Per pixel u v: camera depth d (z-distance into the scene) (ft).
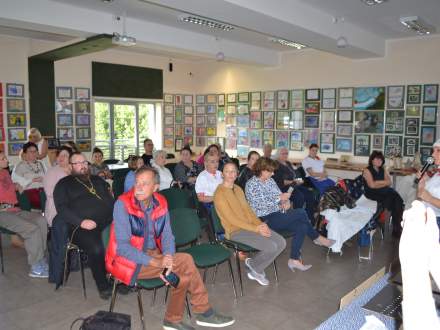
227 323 8.83
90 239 10.07
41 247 11.57
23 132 23.07
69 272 11.57
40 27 15.58
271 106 26.91
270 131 27.12
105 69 26.05
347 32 18.52
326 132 24.64
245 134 28.43
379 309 4.63
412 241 3.45
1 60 21.95
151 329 8.77
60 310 9.53
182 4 12.73
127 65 27.12
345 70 23.63
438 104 20.66
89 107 25.59
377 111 22.67
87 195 10.86
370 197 16.20
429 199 9.76
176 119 30.42
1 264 11.93
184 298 8.41
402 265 3.49
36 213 12.23
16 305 9.77
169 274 7.94
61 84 24.29
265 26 15.53
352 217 13.48
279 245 10.67
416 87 21.26
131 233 8.30
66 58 22.68
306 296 10.51
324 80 24.48
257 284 11.22
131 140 28.76
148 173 8.35
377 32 20.36
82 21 16.14
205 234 15.56
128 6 15.98
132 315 9.37
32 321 9.01
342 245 14.49
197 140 31.45
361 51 20.51
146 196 8.32
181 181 17.31
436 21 17.78
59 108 24.31
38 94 23.12
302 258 13.46
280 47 24.72
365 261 13.23
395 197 15.99
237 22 14.97
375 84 22.61
